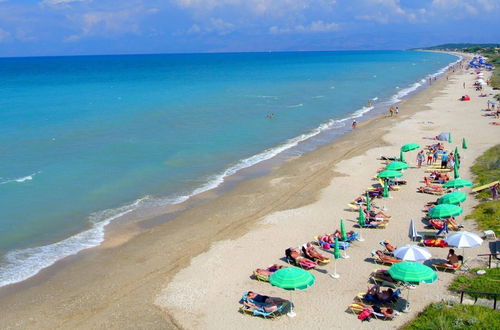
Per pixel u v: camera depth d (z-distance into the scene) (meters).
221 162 43.28
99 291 21.83
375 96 90.25
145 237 27.59
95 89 111.25
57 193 34.44
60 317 19.81
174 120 63.50
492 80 104.75
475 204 29.92
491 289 19.33
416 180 36.47
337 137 53.66
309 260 23.33
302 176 38.66
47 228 28.67
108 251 25.89
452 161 38.91
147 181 37.59
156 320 19.31
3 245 26.39
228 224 29.16
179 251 25.67
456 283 20.52
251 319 19.02
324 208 31.22
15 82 137.25
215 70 195.38
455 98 80.19
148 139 51.75
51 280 22.89
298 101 83.31
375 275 21.52
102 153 45.56
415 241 25.28
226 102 81.88
